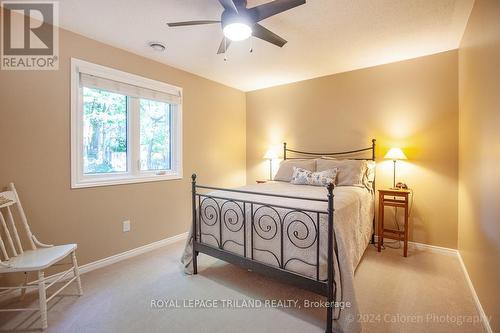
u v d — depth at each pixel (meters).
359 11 2.06
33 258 1.75
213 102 3.92
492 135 1.58
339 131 3.58
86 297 1.97
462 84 2.53
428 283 2.17
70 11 2.04
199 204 2.38
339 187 2.85
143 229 2.95
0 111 1.93
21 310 1.66
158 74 3.10
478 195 1.91
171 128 3.38
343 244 1.60
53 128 2.22
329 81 3.65
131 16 2.12
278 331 1.60
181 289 2.09
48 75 2.18
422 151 2.98
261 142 4.41
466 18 2.17
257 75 3.68
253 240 1.98
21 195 2.04
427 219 2.96
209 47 2.73
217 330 1.61
